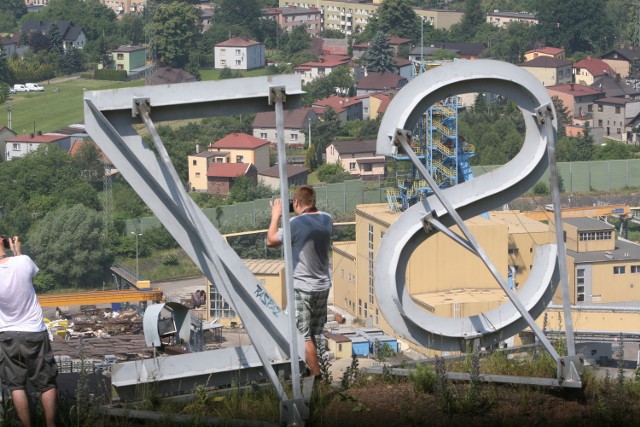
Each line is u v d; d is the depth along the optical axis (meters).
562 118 139.12
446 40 195.50
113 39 189.38
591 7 190.12
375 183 98.62
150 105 8.88
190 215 8.87
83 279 87.75
